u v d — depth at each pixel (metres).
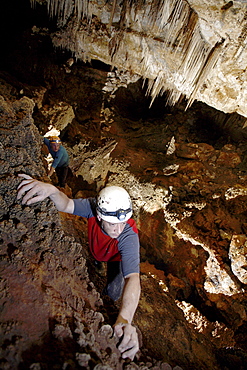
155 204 6.42
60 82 7.19
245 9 4.50
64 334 1.26
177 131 8.95
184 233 5.82
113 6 5.48
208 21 4.98
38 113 5.32
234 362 3.16
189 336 2.91
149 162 7.61
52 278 1.52
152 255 6.16
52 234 1.75
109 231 1.79
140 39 6.02
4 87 3.73
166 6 5.07
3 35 6.77
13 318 1.21
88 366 1.17
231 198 6.22
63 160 4.25
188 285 5.43
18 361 1.06
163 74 6.80
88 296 1.74
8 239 1.55
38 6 6.62
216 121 8.93
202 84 6.43
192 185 6.63
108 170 7.02
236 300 4.80
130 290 1.61
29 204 1.82
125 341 1.46
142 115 9.69
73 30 6.44
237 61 5.63
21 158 2.08
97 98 8.31
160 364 1.70
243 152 8.01
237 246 5.14
